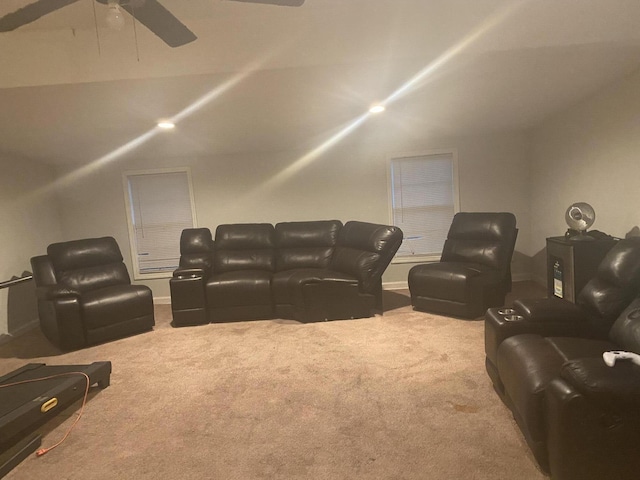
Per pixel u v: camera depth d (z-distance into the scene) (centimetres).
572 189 418
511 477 178
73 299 370
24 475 199
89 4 230
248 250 495
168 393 276
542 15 246
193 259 479
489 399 241
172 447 215
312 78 282
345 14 253
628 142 323
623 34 243
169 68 258
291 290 420
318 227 486
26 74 257
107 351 366
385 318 408
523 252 534
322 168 545
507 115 430
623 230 338
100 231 550
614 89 336
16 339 421
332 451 203
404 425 221
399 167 540
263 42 256
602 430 152
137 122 369
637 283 228
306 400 254
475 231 434
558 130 445
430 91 328
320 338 363
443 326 374
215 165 546
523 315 240
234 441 216
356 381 275
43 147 437
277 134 457
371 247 416
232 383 285
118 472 197
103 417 249
